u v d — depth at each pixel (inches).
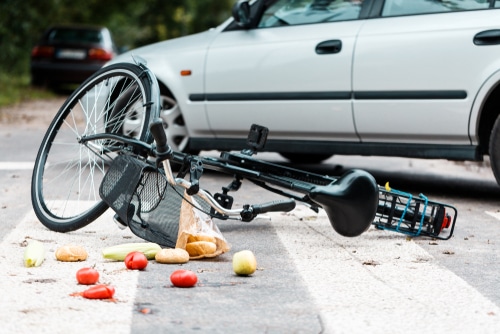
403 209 183.6
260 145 184.7
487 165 358.9
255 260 150.0
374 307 127.4
